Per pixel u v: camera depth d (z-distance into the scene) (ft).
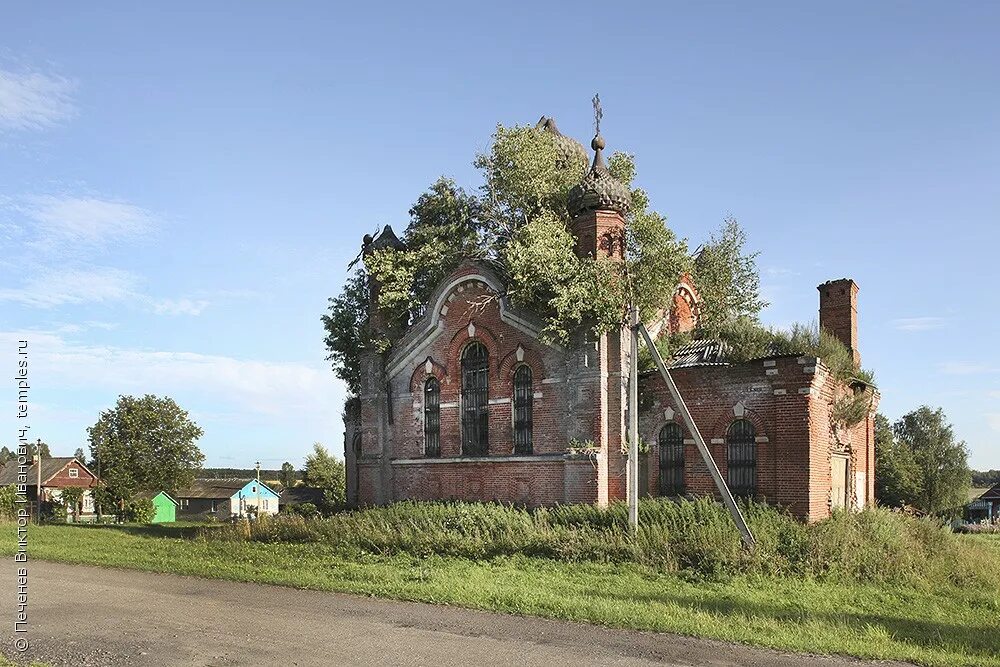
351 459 114.21
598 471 83.66
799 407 76.23
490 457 91.91
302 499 296.51
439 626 45.09
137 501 246.06
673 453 84.07
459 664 37.42
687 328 110.11
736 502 76.48
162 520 268.21
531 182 100.83
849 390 89.86
